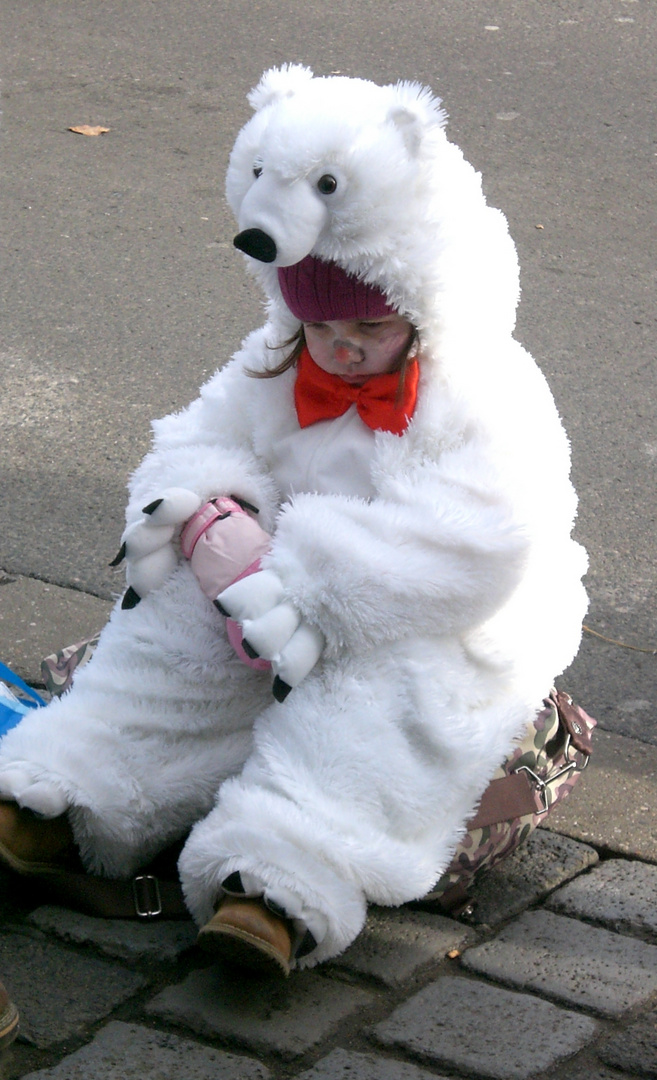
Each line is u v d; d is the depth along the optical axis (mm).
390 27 10070
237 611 2467
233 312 6141
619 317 6145
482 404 2566
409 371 2594
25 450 4934
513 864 2865
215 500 2719
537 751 2742
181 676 2670
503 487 2498
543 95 8828
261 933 2346
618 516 4602
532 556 2523
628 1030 2422
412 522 2461
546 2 10695
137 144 8070
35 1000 2449
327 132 2352
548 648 2688
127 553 2695
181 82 9023
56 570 4164
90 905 2652
